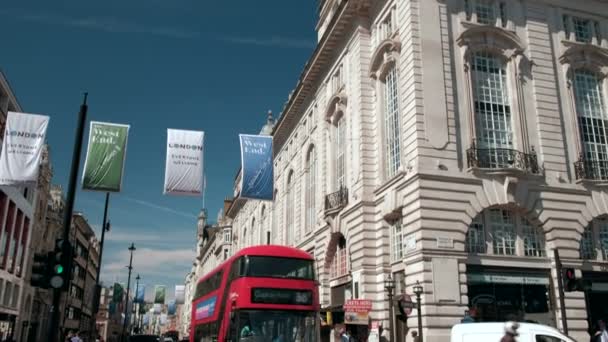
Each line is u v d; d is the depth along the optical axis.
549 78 25.22
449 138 22.56
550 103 24.77
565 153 24.30
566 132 24.80
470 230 22.12
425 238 21.00
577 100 25.95
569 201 23.41
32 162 20.38
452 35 24.38
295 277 18.28
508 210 22.88
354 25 30.00
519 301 21.50
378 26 28.27
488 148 23.25
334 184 32.31
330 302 30.77
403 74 24.20
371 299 24.91
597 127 25.89
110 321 98.06
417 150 22.08
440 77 23.28
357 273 25.95
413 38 23.61
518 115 24.00
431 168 21.94
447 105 23.00
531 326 13.27
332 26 31.55
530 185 22.92
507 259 21.88
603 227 24.19
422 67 23.23
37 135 20.66
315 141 36.53
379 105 27.02
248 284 17.78
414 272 21.27
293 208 42.38
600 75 26.70
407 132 23.19
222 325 18.12
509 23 25.56
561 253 22.56
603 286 22.84
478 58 24.80
